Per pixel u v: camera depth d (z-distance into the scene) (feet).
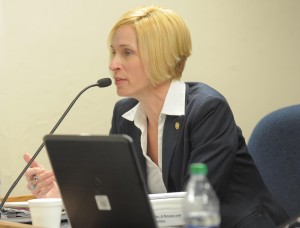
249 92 40.22
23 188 34.50
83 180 14.70
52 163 15.17
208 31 39.01
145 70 22.08
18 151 34.37
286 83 41.16
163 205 17.04
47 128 35.04
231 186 22.04
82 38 35.78
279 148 23.66
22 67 34.47
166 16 22.26
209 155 20.89
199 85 23.18
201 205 13.25
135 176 13.69
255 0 40.32
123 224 14.56
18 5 34.37
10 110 34.17
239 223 21.33
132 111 24.09
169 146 22.09
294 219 14.92
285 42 41.14
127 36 22.13
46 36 34.99
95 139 13.98
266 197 22.43
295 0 41.29
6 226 18.35
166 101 22.36
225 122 21.67
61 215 20.62
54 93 35.17
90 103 35.96
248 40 40.16
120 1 36.70
